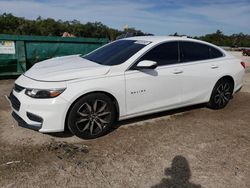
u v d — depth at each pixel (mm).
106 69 4219
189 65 5121
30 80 4031
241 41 95438
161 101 4824
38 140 4133
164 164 3594
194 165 3605
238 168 3586
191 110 5812
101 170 3400
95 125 4250
